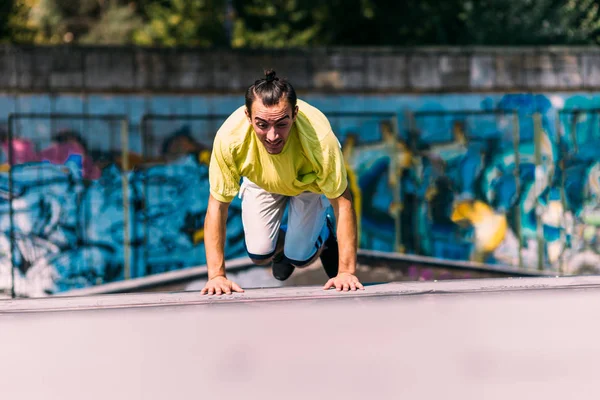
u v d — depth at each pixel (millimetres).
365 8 16375
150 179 10445
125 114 10359
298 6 17047
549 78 11273
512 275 10148
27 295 10141
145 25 20062
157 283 9297
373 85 10812
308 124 3619
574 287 3551
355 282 3623
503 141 11227
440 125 11070
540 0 15070
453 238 11156
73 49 10195
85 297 3555
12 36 17156
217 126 10555
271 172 3777
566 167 11398
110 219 10367
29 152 10141
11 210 10102
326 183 3715
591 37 15117
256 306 3146
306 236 4348
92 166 10305
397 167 10969
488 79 11117
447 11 16062
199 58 10438
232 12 16625
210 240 3771
